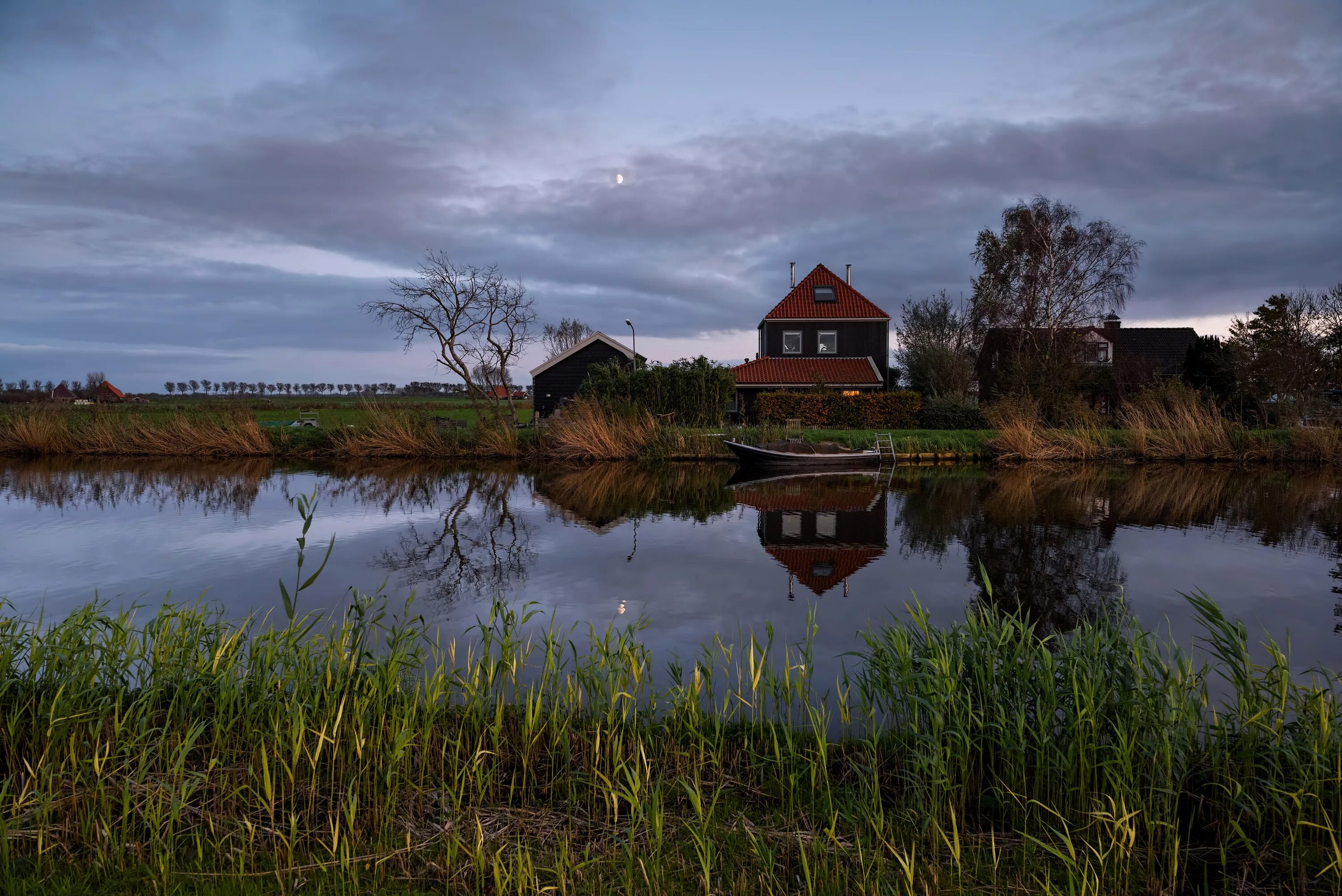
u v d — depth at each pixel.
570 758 3.74
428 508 13.66
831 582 8.16
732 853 3.07
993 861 3.06
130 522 11.99
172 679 3.88
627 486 17.20
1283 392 25.31
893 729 3.87
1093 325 30.50
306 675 3.87
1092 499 14.78
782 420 28.45
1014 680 3.79
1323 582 8.23
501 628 6.35
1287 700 3.71
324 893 2.80
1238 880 2.96
